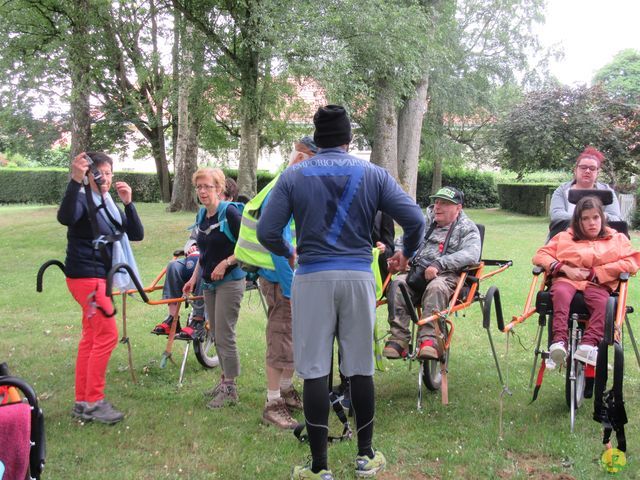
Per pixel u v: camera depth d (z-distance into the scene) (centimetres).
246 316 798
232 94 1808
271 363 452
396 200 340
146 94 2677
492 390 522
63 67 1784
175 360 610
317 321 333
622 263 458
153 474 378
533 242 1512
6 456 261
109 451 407
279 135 2702
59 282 1038
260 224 340
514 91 2894
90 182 439
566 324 449
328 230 331
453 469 381
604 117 2142
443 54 1725
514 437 423
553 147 2247
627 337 674
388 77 1608
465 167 3541
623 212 2080
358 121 2416
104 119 2852
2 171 3666
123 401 496
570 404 453
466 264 487
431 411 477
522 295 905
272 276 445
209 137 2916
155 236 1573
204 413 473
